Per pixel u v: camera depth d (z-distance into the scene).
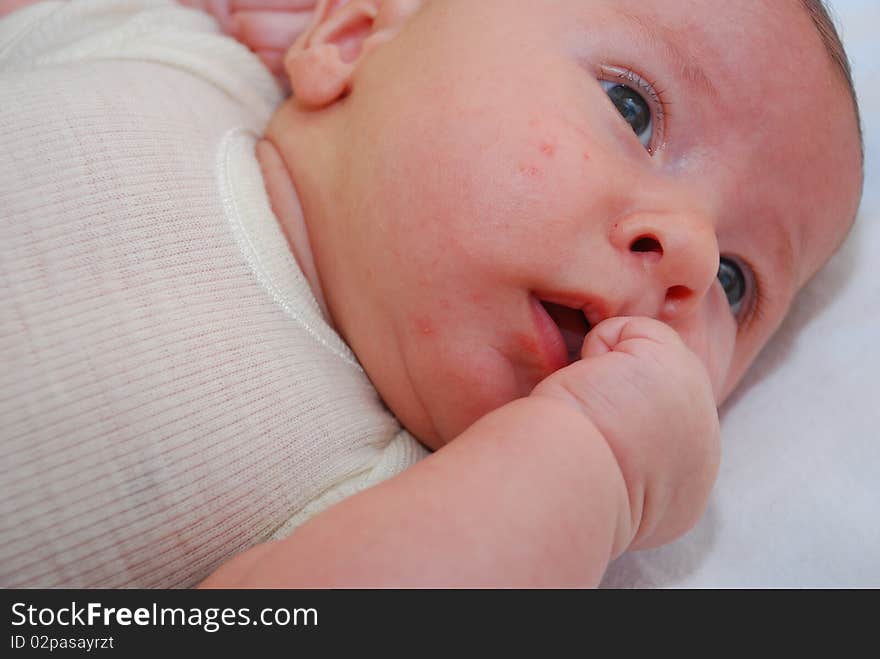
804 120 0.89
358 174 0.88
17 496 0.68
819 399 1.06
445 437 0.91
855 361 1.08
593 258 0.78
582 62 0.86
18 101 0.81
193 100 0.97
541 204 0.79
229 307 0.82
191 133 0.91
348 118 0.93
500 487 0.62
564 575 0.61
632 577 0.94
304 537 0.62
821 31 0.91
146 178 0.82
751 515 0.97
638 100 0.88
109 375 0.72
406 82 0.89
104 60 0.96
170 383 0.75
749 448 1.03
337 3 1.07
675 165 0.87
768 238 0.95
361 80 0.94
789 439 1.03
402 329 0.86
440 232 0.81
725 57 0.86
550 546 0.61
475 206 0.80
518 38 0.86
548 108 0.82
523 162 0.80
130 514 0.71
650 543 0.83
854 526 0.94
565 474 0.64
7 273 0.73
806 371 1.09
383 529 0.60
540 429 0.66
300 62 0.99
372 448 0.89
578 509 0.63
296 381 0.83
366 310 0.89
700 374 0.76
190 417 0.75
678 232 0.78
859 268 1.15
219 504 0.75
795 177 0.91
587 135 0.82
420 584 0.57
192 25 1.11
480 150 0.81
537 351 0.82
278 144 1.01
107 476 0.71
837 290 1.14
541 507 0.62
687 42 0.86
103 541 0.70
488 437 0.66
